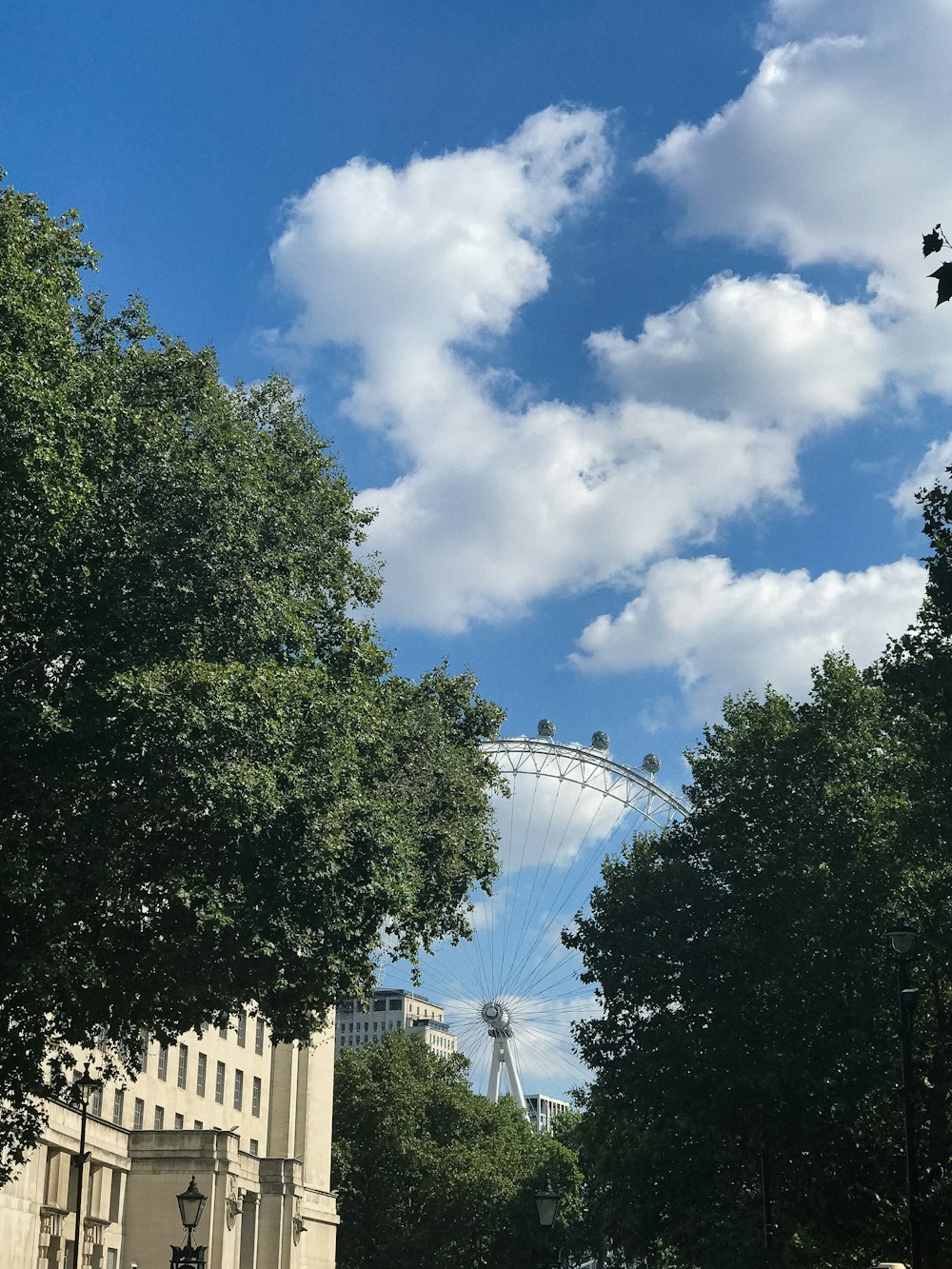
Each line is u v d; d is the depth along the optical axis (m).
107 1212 68.44
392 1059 119.25
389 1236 111.56
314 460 38.34
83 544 29.39
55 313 28.83
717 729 60.16
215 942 31.72
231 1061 91.12
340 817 32.16
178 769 29.23
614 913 57.38
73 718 28.27
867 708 54.97
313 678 33.12
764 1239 52.38
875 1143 53.44
